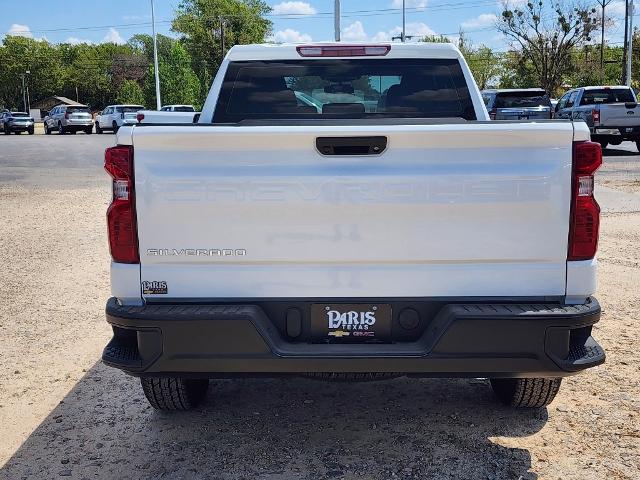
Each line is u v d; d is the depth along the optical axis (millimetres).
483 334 3066
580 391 4410
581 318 3082
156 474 3465
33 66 134750
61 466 3576
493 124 3061
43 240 10062
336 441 3789
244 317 3076
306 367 3109
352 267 3170
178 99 70375
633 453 3590
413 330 3207
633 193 13516
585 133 3090
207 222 3148
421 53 4766
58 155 27109
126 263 3201
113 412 4246
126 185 3148
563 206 3119
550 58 45469
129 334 3322
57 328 5961
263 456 3631
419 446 3707
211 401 4383
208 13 85938
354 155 3104
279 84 4801
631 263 7867
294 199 3119
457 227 3129
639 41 56719
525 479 3350
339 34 22891
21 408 4328
